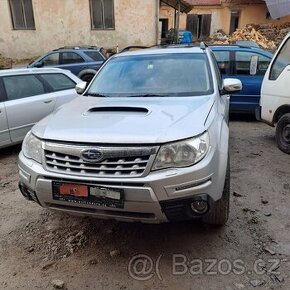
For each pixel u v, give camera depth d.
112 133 2.56
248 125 7.43
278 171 4.67
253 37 21.61
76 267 2.81
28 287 2.60
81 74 10.86
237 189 4.10
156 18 17.75
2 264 2.87
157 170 2.46
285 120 5.36
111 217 2.65
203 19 27.36
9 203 3.94
